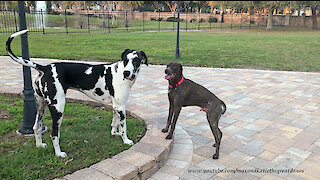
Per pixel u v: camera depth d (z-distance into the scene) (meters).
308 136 5.06
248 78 9.98
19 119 5.21
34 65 3.54
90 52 15.23
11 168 3.38
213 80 9.54
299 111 6.48
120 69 3.84
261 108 6.67
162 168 3.81
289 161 4.11
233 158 4.19
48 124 5.04
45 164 3.59
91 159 3.74
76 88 3.89
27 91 4.55
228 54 15.69
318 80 9.77
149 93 7.72
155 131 4.57
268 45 14.84
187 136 4.88
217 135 4.09
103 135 4.63
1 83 8.04
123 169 3.30
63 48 15.73
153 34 26.70
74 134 4.61
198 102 4.12
